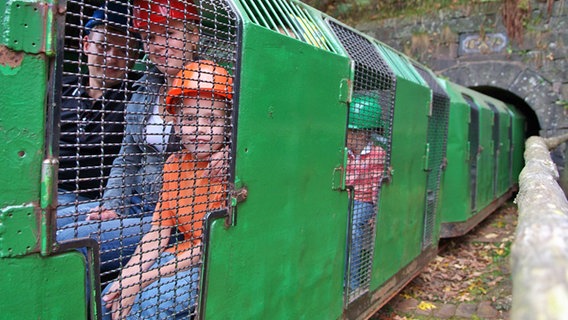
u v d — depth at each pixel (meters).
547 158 2.78
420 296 4.77
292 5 2.77
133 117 2.07
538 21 9.73
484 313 4.33
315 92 2.46
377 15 11.36
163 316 1.82
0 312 1.24
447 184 5.78
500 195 8.37
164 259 1.92
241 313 2.04
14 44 1.21
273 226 2.21
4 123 1.22
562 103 9.53
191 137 1.86
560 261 0.79
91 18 1.38
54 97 1.29
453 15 10.45
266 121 2.08
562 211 1.10
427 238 4.78
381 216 3.46
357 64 2.97
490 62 10.14
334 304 2.88
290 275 2.38
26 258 1.28
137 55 2.18
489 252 6.25
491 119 7.36
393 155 3.58
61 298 1.35
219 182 1.90
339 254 2.89
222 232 1.88
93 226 1.87
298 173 2.37
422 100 4.22
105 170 2.25
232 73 1.92
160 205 1.70
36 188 1.28
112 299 1.63
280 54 2.14
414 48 10.82
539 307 0.69
